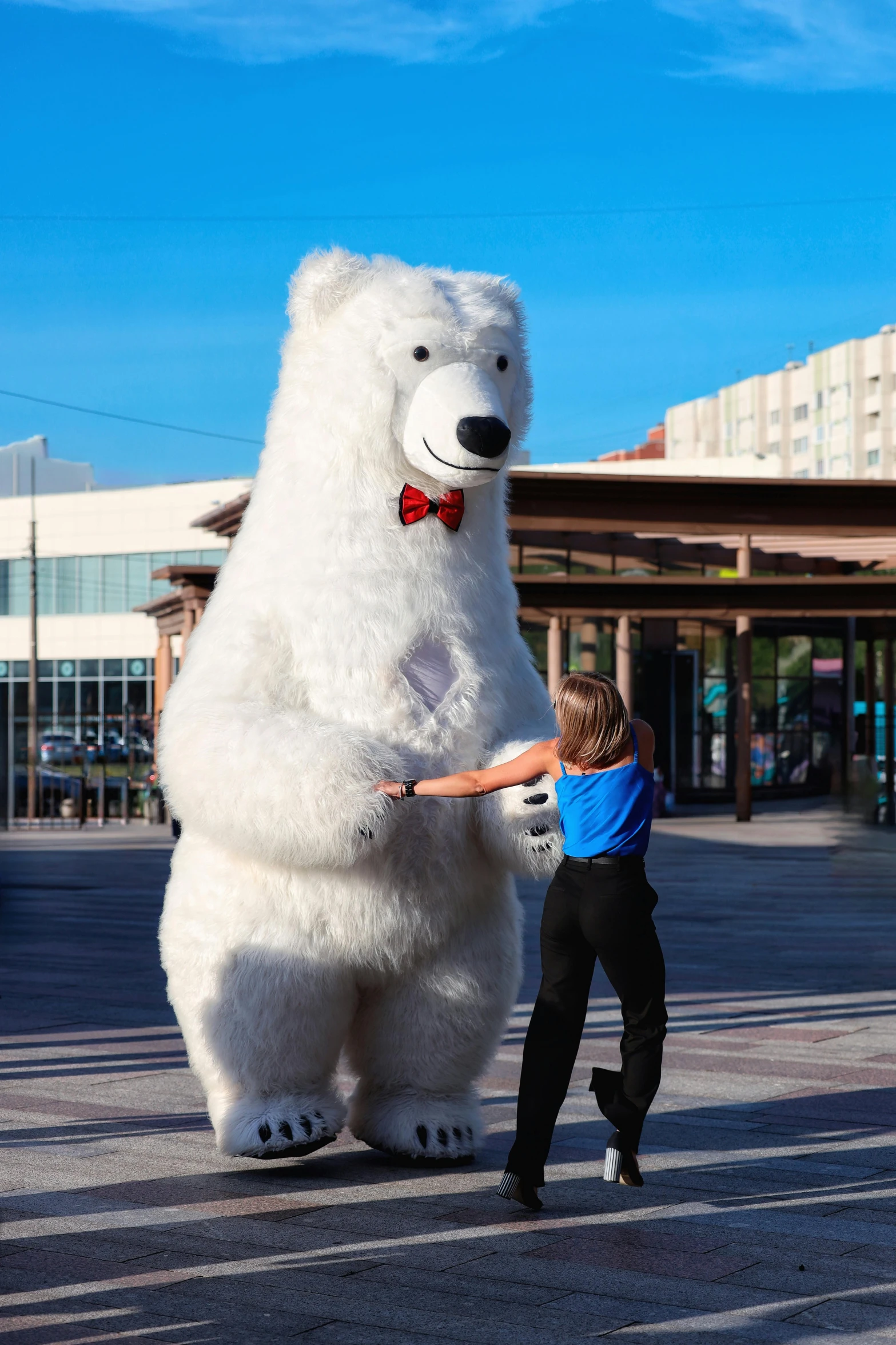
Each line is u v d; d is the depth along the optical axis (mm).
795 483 24609
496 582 5383
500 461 4988
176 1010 5262
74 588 56188
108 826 32375
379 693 4934
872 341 108625
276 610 5051
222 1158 5305
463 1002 5141
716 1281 3934
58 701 56156
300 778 4586
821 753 40062
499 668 5211
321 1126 5008
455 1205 4719
